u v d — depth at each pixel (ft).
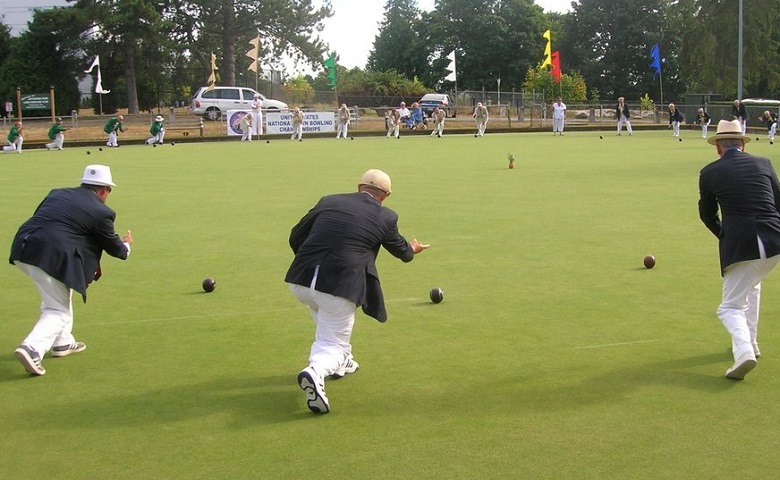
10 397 17.92
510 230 38.81
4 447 15.33
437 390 17.95
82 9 154.61
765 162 18.38
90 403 17.53
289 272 16.88
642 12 247.91
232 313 24.81
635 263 31.09
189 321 23.97
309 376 16.01
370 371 19.26
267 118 128.88
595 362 19.70
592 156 83.46
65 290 19.34
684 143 104.12
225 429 16.01
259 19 168.96
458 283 28.14
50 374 19.40
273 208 47.57
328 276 16.39
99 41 156.15
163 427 16.16
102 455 14.92
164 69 182.60
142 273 30.55
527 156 84.48
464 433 15.61
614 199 49.57
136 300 26.55
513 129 141.49
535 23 250.57
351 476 13.89
